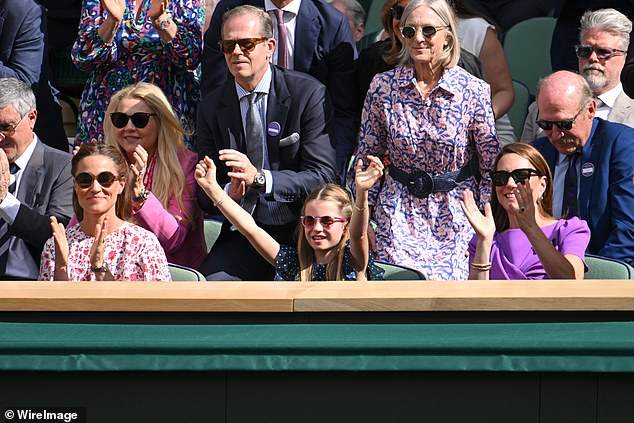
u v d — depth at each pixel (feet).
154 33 72.64
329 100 66.69
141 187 60.80
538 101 65.46
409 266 63.10
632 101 72.54
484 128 64.95
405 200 65.26
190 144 73.87
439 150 64.54
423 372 33.94
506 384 33.73
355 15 86.69
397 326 34.65
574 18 82.28
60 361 34.53
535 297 34.09
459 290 36.37
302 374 34.35
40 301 35.60
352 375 34.19
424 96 64.64
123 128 64.80
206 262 62.49
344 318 34.99
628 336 33.27
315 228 57.11
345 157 71.92
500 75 77.20
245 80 65.21
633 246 62.39
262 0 72.74
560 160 65.98
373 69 71.92
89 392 34.96
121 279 55.47
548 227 58.13
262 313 35.17
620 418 33.32
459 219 64.64
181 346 34.27
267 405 34.50
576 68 82.33
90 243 56.85
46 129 76.64
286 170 65.26
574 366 33.09
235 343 34.14
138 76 72.59
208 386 34.65
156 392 34.78
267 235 60.34
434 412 33.96
